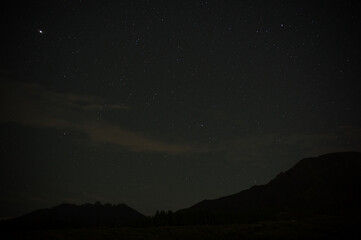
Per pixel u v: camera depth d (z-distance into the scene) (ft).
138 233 117.39
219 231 115.14
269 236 93.45
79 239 104.99
